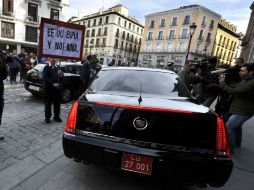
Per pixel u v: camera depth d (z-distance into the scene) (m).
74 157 2.24
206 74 4.96
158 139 2.00
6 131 3.75
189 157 1.92
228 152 1.97
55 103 4.55
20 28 26.53
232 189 2.64
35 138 3.60
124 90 2.72
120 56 56.88
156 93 2.68
